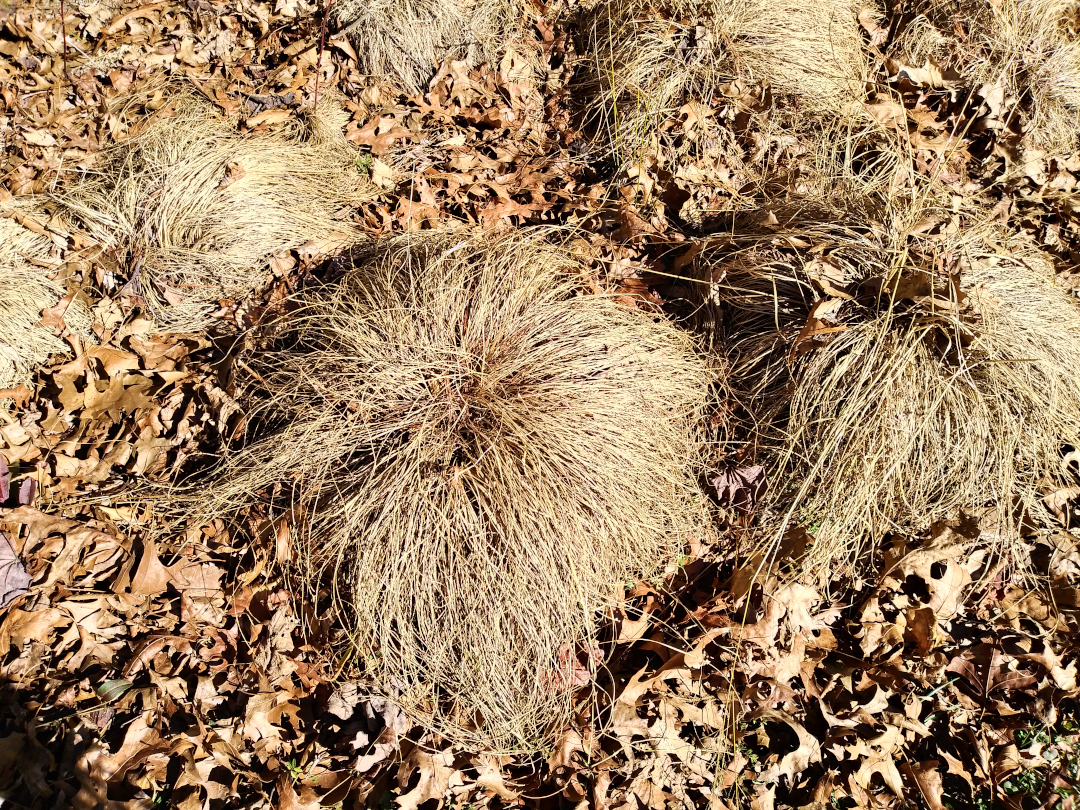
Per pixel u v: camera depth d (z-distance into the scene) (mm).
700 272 1402
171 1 1702
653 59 1606
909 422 1207
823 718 1108
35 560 1131
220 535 1174
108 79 1601
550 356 1243
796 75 1615
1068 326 1326
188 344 1325
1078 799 1071
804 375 1245
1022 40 1722
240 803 1032
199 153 1438
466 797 1051
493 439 1160
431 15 1663
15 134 1503
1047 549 1236
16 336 1265
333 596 1105
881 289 1258
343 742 1074
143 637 1114
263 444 1193
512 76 1690
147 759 1033
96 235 1381
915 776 1077
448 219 1473
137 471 1213
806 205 1424
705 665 1127
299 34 1688
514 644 1098
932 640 1136
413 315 1255
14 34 1636
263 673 1090
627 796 1044
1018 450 1239
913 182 1417
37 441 1220
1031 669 1151
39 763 1018
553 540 1117
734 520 1237
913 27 1765
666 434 1251
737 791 1066
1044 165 1614
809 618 1142
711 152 1556
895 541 1211
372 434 1171
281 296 1367
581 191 1546
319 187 1487
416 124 1615
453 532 1106
